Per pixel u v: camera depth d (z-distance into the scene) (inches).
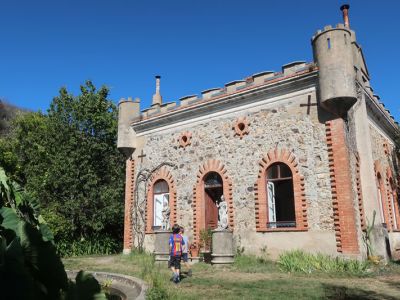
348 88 568.4
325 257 554.9
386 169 791.1
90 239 963.3
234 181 689.6
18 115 1341.0
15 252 127.3
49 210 898.7
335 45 583.8
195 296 365.4
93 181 970.7
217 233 618.2
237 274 518.9
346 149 585.6
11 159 698.8
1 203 171.0
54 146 985.5
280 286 418.0
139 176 852.0
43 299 141.3
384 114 783.7
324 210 584.1
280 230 619.8
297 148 627.5
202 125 759.1
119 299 399.2
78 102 1032.8
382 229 611.2
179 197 765.3
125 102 892.6
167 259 670.5
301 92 640.4
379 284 428.1
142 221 823.1
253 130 684.1
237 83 718.5
